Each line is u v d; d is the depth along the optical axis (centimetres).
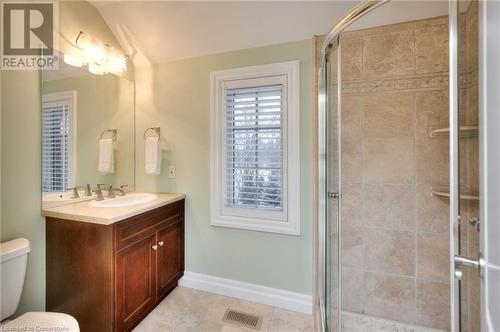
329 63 153
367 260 171
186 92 208
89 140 184
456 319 76
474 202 73
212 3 170
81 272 145
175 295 198
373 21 160
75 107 173
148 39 201
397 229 163
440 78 151
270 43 183
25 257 130
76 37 174
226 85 199
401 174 161
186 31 190
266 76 187
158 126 217
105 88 196
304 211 179
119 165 209
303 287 181
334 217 155
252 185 197
